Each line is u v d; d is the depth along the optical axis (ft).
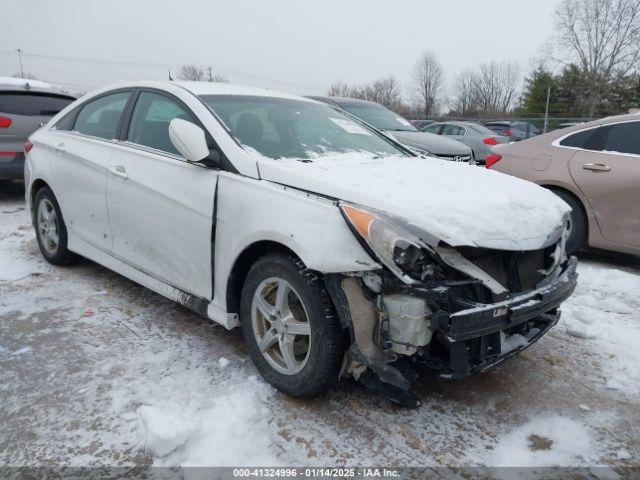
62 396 9.26
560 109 152.25
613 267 18.43
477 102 224.74
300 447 8.21
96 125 13.97
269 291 9.51
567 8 139.54
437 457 8.14
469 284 8.20
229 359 10.64
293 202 8.87
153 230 11.48
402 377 8.25
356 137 12.93
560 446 8.51
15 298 13.39
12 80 25.96
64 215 14.60
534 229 9.11
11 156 23.57
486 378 10.41
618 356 11.47
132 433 8.36
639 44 134.00
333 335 8.49
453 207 8.58
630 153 17.37
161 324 12.13
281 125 11.78
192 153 10.01
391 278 8.05
